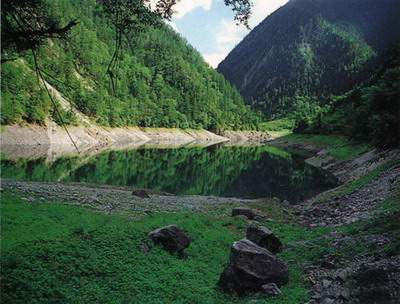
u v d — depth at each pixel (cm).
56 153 9475
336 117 13950
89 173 6438
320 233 2547
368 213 2856
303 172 7744
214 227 2700
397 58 13300
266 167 8844
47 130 11419
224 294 1586
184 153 11975
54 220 2162
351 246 1984
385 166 4547
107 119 15288
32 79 10738
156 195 4291
